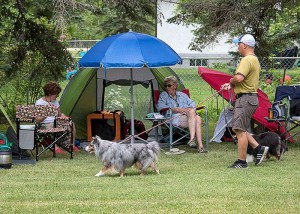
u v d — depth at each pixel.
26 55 19.89
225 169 13.48
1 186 11.55
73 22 17.31
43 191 11.02
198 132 16.28
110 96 19.00
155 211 9.36
